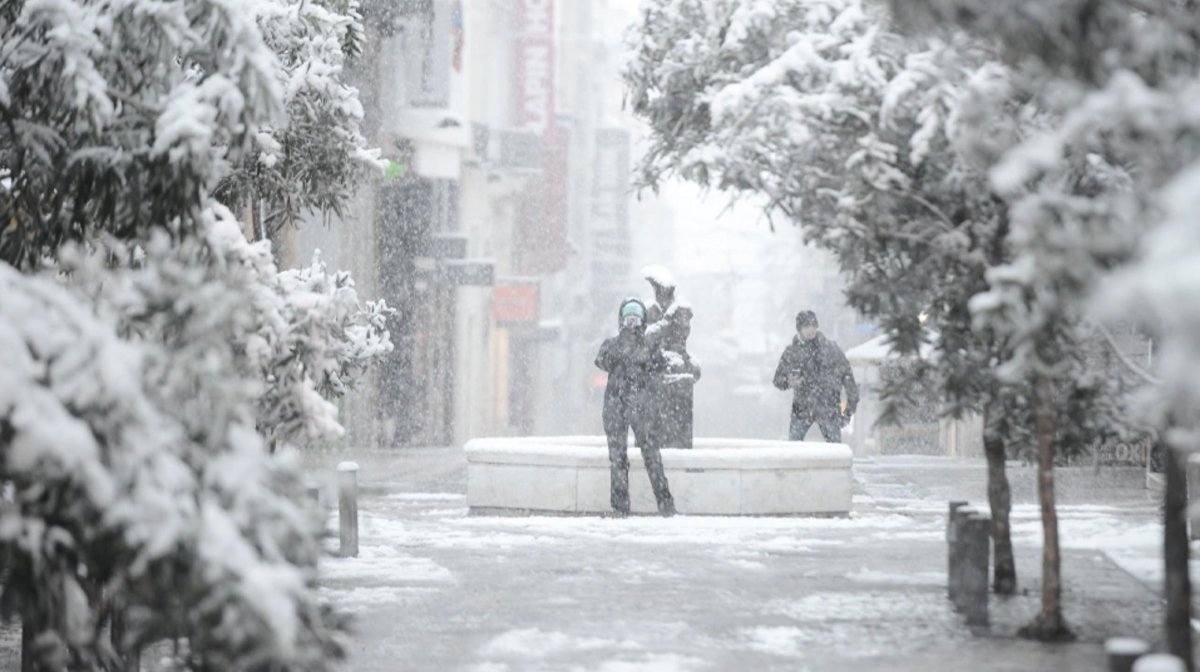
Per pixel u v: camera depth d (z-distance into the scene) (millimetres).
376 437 109375
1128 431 29641
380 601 33781
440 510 56031
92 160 24594
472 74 141000
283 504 18781
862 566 39469
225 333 19812
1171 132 17312
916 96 27797
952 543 33562
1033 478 67062
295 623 17750
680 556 41344
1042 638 28828
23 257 25484
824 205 30281
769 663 26922
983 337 29469
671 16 35219
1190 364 12469
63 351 18438
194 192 23703
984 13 18688
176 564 17797
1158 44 18922
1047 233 18844
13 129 24578
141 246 25375
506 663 27016
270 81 23406
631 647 28469
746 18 32562
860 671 26156
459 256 119438
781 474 52750
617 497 51969
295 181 39969
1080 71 18891
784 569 38844
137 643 18609
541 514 53562
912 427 83688
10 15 25156
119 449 18250
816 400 63062
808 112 29219
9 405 17984
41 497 18266
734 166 31000
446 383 124438
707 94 33812
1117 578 36750
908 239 29938
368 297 109375
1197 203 12828
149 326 19750
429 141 116000
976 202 29672
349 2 40219
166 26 23594
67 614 18656
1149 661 15742
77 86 23906
